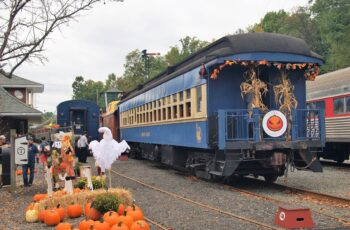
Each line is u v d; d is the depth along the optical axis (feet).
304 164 41.06
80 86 309.42
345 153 65.05
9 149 46.03
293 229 23.99
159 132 56.95
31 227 27.43
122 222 23.71
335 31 138.51
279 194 36.47
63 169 32.35
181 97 47.60
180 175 52.54
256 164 41.01
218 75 40.55
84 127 95.25
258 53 38.24
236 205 31.48
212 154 42.19
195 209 30.40
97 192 30.83
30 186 47.34
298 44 40.01
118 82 242.17
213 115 39.22
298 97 41.57
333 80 59.21
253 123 38.01
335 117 58.03
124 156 80.84
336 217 26.71
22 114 78.95
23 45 38.14
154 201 34.27
